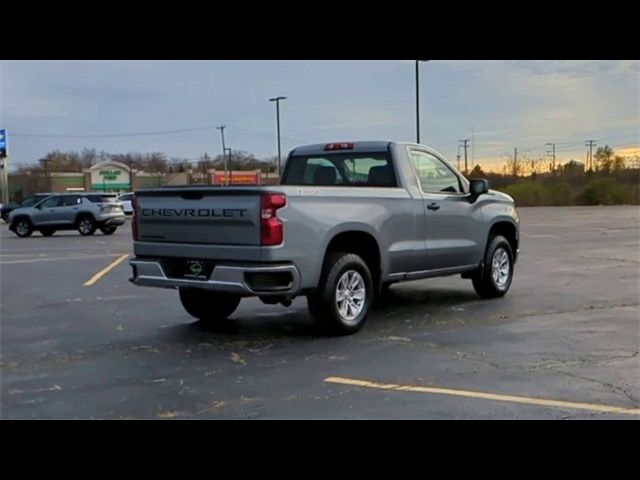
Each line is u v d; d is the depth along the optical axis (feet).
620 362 19.66
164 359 20.62
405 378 18.17
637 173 199.41
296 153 29.73
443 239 28.14
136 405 16.17
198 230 22.66
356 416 15.19
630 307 29.04
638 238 70.13
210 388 17.48
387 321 26.18
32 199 97.04
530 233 78.84
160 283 23.57
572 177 206.18
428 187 28.09
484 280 30.99
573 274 40.75
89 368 19.66
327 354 20.97
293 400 16.39
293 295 21.95
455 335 23.59
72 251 63.16
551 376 18.22
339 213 23.29
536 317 26.86
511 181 210.18
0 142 206.08
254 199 21.29
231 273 21.61
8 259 55.21
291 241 21.58
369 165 27.48
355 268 23.85
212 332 24.53
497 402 16.01
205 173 307.17
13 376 18.85
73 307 30.60
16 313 29.17
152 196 23.82
